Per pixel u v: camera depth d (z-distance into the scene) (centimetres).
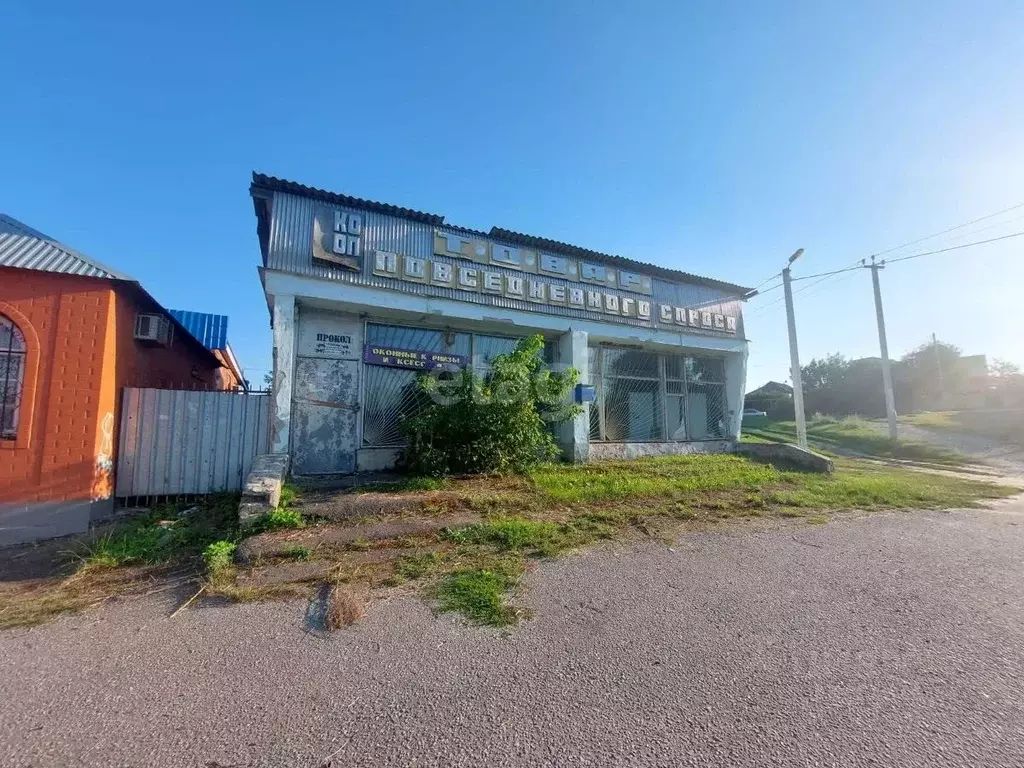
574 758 230
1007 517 770
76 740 242
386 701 273
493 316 1004
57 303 707
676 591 432
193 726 253
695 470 1004
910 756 232
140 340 855
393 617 378
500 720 257
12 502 661
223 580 447
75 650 333
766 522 682
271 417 798
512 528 576
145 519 708
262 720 257
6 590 457
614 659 318
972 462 1739
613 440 1223
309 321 894
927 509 810
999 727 254
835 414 3856
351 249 880
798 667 310
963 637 355
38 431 682
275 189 841
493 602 400
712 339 1337
